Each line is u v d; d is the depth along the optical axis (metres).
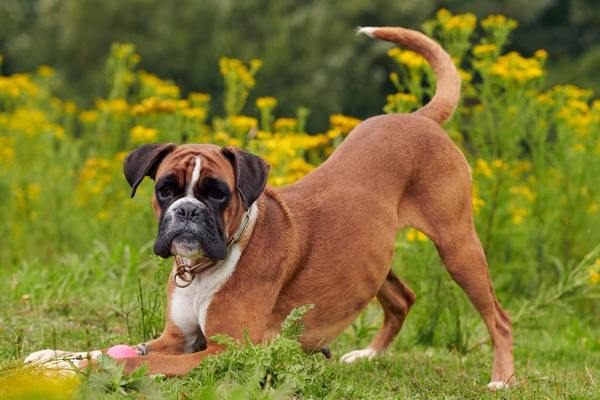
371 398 6.46
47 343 7.72
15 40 37.25
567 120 12.21
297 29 33.50
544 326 10.64
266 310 6.80
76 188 13.55
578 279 10.35
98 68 35.09
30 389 5.26
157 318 7.57
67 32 35.78
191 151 6.56
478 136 11.46
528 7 34.28
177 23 34.78
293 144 11.11
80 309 9.14
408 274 10.18
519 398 7.13
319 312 7.20
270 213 6.97
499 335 7.96
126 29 35.38
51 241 12.55
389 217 7.54
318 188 7.41
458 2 33.66
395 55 10.68
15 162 13.50
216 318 6.64
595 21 35.53
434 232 7.74
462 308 10.13
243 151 6.64
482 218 11.41
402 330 9.77
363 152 7.65
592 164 12.28
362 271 7.36
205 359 6.36
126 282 10.16
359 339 9.22
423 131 7.82
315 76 32.16
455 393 7.28
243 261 6.71
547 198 12.17
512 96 11.17
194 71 33.97
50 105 16.42
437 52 8.48
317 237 7.17
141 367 6.15
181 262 6.69
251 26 35.06
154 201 6.65
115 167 12.97
